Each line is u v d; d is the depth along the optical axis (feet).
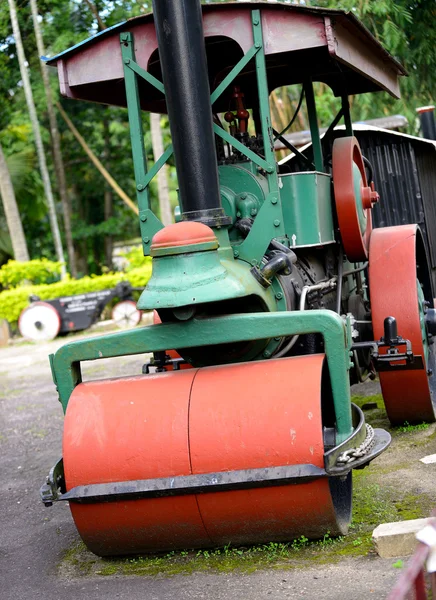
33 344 60.23
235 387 13.79
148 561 14.42
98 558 15.01
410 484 16.80
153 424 13.76
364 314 21.76
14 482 22.20
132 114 16.46
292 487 13.20
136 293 63.16
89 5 64.44
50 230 102.73
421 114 36.27
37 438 27.78
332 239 18.57
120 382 14.64
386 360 17.30
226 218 15.11
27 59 82.64
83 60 16.92
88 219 106.52
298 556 13.64
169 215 68.90
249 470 13.19
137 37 16.49
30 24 77.20
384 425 21.71
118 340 14.62
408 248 19.60
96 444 13.87
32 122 78.38
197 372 14.35
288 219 16.80
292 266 16.51
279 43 15.80
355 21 16.40
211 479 13.21
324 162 22.66
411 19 43.04
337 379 13.80
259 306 15.12
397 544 13.10
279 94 47.50
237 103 17.87
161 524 13.84
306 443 13.05
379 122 39.86
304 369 13.74
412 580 7.88
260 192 16.51
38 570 14.99
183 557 14.37
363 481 17.34
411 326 19.02
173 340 14.30
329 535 13.87
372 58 19.54
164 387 14.19
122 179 99.66
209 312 14.66
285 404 13.35
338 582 12.37
